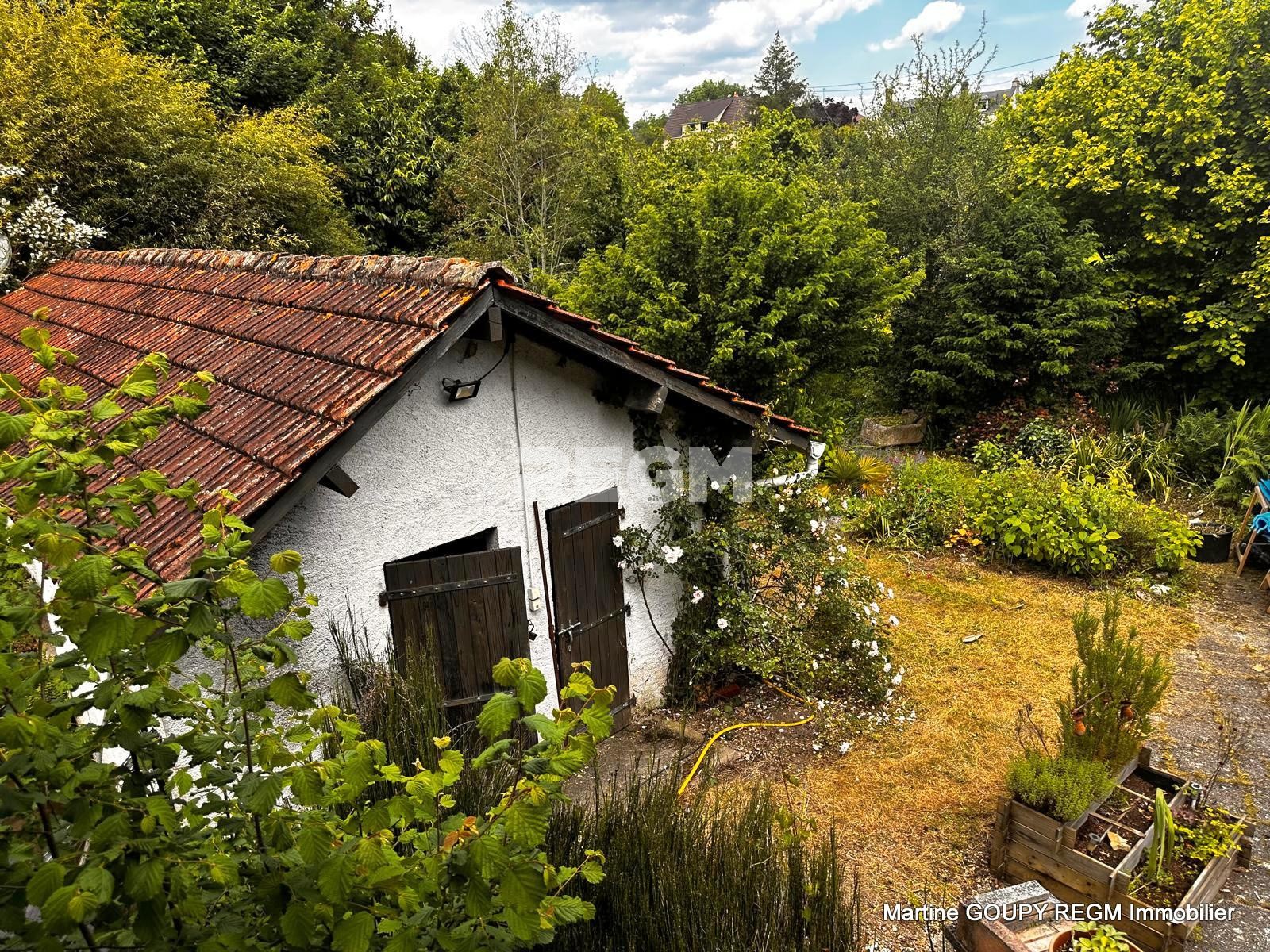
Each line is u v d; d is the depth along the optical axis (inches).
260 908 71.5
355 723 80.2
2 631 59.8
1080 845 161.6
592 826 134.7
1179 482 449.4
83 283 304.0
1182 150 500.4
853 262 417.4
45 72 416.5
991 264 508.7
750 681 265.9
